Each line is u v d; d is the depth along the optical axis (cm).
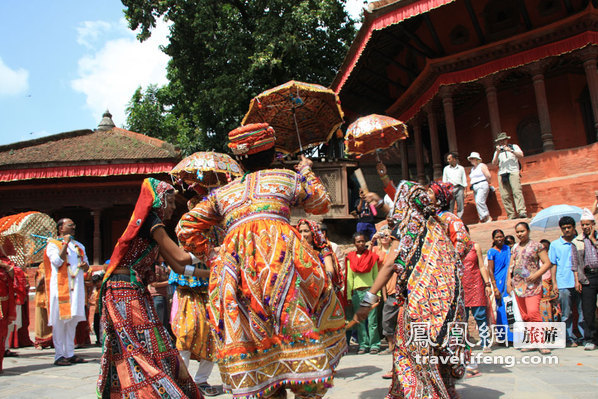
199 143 2125
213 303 292
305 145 538
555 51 1247
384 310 684
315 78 2219
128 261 314
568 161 1156
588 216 711
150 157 1596
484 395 401
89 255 1831
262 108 502
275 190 298
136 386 288
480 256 661
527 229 703
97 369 625
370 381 487
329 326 297
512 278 708
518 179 1073
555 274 724
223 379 276
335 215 1571
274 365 272
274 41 1883
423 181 1611
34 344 964
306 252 288
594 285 680
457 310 310
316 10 1934
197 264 473
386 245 775
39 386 510
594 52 1213
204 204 310
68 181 1641
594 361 565
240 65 1967
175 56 2134
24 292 872
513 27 1374
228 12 2109
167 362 306
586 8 1198
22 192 1666
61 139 1886
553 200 1119
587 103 1419
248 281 277
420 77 1472
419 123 1625
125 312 302
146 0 1986
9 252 843
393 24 1218
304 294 282
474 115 1614
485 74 1342
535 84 1273
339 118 511
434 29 1406
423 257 315
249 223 289
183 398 288
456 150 1372
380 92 1839
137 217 313
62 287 677
